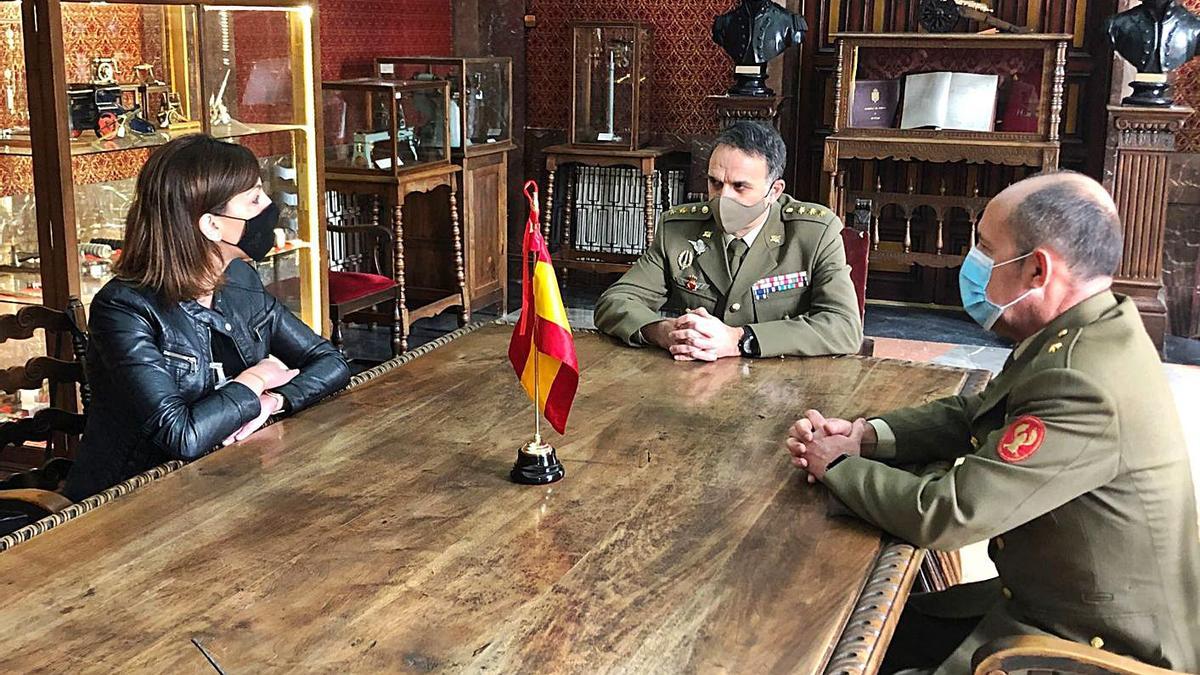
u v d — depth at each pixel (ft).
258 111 14.11
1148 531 6.05
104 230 12.06
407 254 21.99
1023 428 6.13
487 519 6.50
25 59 11.24
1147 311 19.88
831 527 6.50
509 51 23.81
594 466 7.36
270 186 14.47
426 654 5.05
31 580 5.69
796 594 5.69
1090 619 6.21
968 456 6.34
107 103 11.85
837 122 21.04
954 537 6.17
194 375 8.47
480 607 5.48
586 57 21.99
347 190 18.35
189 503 6.68
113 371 8.11
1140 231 19.77
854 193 22.03
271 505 6.66
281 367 8.57
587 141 22.43
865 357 10.13
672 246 11.17
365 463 7.36
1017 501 6.04
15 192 11.65
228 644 5.10
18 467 12.23
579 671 4.93
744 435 8.01
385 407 8.52
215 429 7.92
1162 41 19.12
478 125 20.74
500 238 21.94
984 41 20.04
